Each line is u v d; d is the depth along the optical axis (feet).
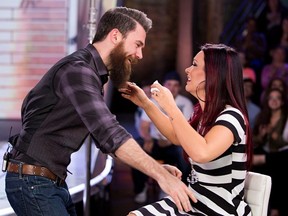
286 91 15.11
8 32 17.40
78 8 16.44
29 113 6.88
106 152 6.55
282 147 14.89
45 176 6.84
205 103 7.04
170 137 7.82
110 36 6.93
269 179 7.27
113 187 16.69
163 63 19.83
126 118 20.94
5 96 17.62
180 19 19.51
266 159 14.88
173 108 6.63
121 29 6.90
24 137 6.87
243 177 7.03
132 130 19.98
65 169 6.98
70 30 17.22
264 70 17.19
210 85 6.97
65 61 6.79
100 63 6.93
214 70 6.97
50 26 17.30
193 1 19.19
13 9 17.28
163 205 7.23
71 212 7.52
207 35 19.04
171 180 6.30
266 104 15.11
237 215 6.98
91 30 9.46
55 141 6.79
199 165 7.08
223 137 6.64
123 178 17.30
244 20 18.16
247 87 16.01
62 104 6.69
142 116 15.61
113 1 14.16
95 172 11.53
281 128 14.94
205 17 19.02
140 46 7.05
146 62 19.85
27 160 6.83
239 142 6.84
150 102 7.89
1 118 17.58
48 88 6.75
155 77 19.89
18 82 17.63
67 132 6.79
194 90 7.15
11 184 6.89
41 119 6.78
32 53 17.51
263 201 7.23
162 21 19.61
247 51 17.83
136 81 19.90
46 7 17.19
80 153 13.17
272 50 17.49
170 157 15.37
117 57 6.95
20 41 17.43
